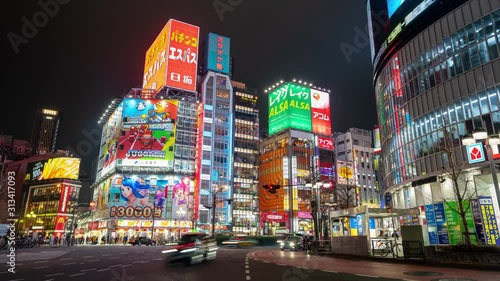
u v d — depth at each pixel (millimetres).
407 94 41781
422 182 37562
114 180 87750
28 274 14414
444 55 36594
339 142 135625
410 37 41938
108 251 34969
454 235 32031
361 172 128125
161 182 90312
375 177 130375
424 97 38750
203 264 19688
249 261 21828
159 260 22172
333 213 28453
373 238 23750
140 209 86375
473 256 16922
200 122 101000
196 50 108312
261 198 121312
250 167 115438
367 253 23156
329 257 26234
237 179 111875
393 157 44531
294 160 116062
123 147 91125
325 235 36062
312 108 127562
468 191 31266
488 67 31922
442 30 37219
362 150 132125
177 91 105938
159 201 88188
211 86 109812
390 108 45906
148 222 85875
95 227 93188
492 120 30859
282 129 123312
